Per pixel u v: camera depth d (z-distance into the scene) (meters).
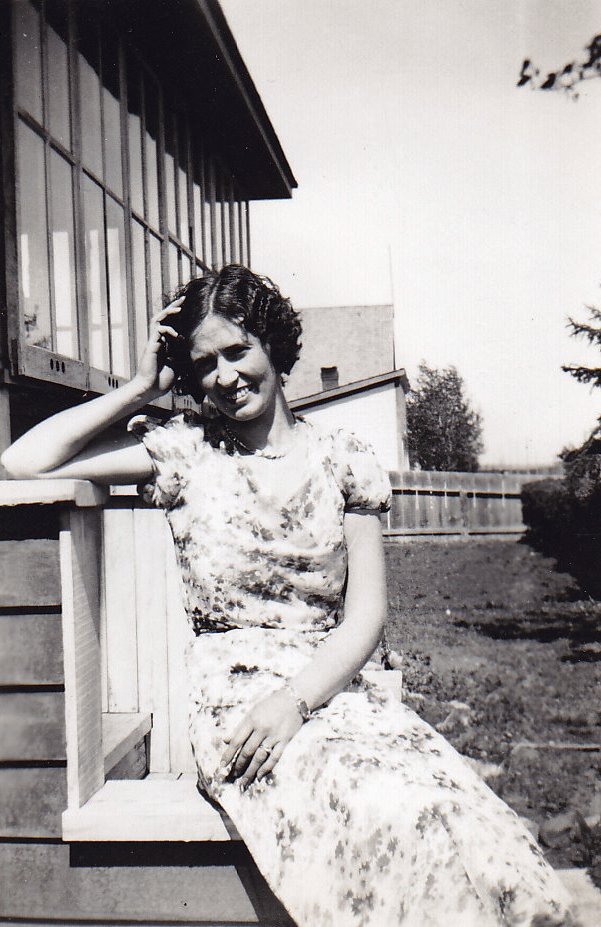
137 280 5.01
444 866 1.28
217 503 1.68
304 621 1.70
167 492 1.74
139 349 5.00
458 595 9.12
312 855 1.39
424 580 10.24
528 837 1.38
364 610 1.67
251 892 1.66
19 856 1.69
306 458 1.72
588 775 3.52
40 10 3.39
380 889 1.32
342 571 1.74
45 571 1.66
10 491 1.62
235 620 1.69
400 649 6.40
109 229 4.43
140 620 2.64
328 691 1.55
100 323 4.16
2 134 2.93
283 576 1.67
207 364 1.67
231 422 1.75
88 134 4.07
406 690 5.09
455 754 1.54
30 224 3.15
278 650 1.65
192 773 2.62
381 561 1.76
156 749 2.63
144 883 1.68
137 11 4.77
